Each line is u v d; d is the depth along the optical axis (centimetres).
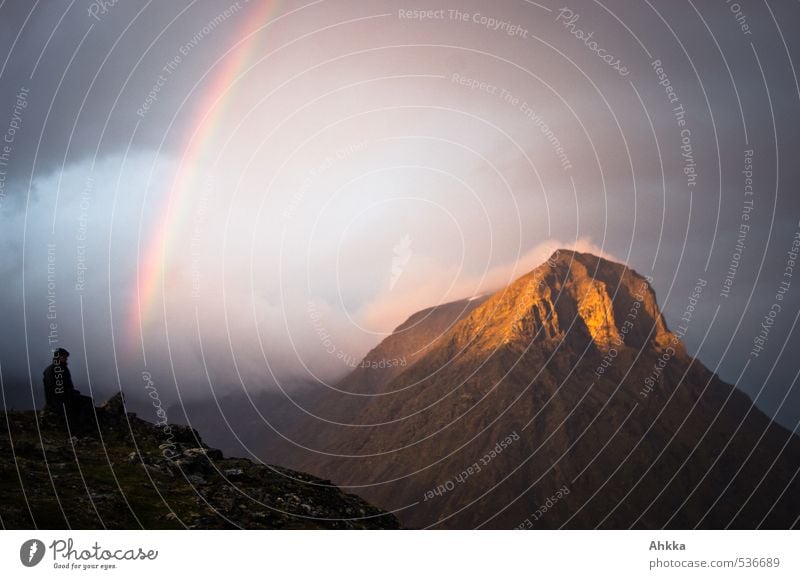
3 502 2578
